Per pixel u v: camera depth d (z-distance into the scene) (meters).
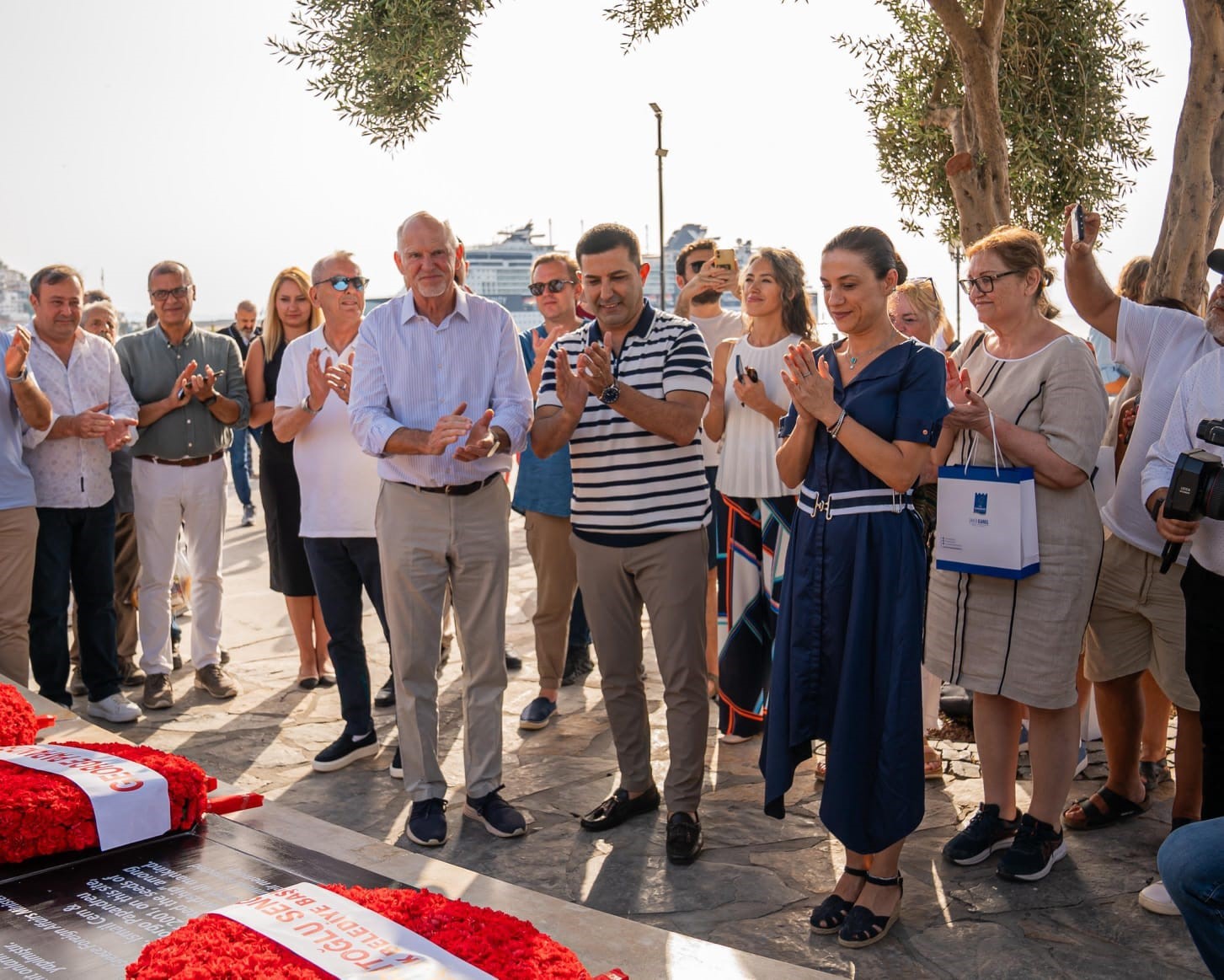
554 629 4.98
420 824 3.76
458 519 3.75
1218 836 2.06
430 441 3.49
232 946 1.63
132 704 5.27
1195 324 3.42
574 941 1.89
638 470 3.67
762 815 3.95
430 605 3.78
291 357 4.73
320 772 4.49
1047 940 3.03
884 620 3.00
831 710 3.08
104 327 6.40
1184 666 3.36
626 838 3.78
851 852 3.19
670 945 1.88
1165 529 2.92
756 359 4.42
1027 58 6.68
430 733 3.83
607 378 3.49
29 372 4.55
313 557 4.51
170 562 5.36
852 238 3.03
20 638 4.70
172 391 5.38
